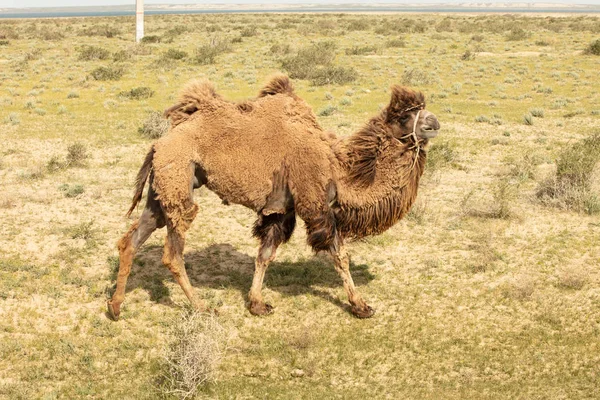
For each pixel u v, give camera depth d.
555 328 7.95
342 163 7.74
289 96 8.00
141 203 12.87
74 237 10.81
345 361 7.32
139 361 7.30
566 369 7.09
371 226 8.02
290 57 41.31
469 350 7.49
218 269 9.78
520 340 7.69
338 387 6.83
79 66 40.53
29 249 10.34
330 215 7.88
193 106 7.82
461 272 9.57
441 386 6.82
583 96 28.05
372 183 7.78
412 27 72.44
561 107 25.39
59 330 7.94
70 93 28.27
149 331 7.93
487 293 8.89
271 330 8.00
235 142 7.63
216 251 10.49
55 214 12.11
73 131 20.44
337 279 9.46
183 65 40.34
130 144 18.52
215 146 7.64
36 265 9.70
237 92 29.27
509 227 11.41
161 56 43.31
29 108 25.17
